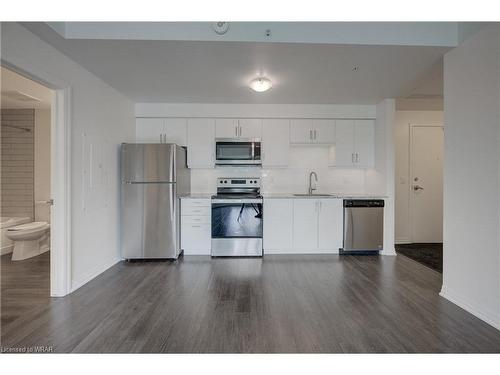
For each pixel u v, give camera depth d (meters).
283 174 5.12
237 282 3.29
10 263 4.03
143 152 4.11
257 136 4.79
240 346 2.03
